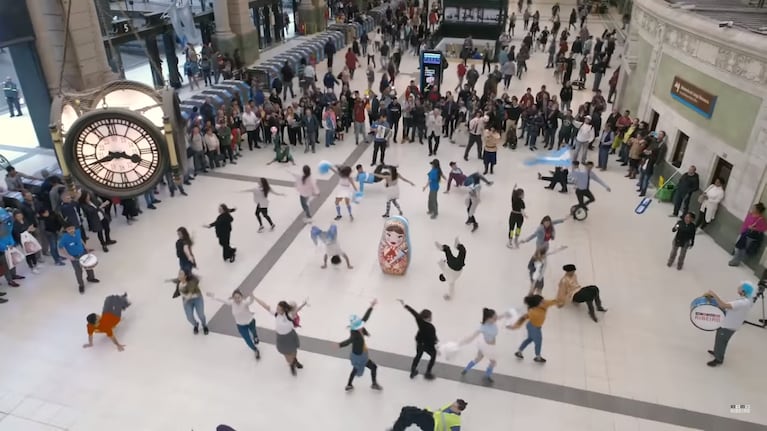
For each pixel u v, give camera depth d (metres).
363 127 16.66
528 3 40.72
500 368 8.31
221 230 10.44
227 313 9.47
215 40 22.70
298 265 10.78
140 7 20.58
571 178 13.23
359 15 31.61
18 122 18.02
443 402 7.69
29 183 12.04
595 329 9.17
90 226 10.87
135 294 9.92
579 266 10.88
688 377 8.22
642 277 10.55
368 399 7.73
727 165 11.53
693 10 13.62
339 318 9.30
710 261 11.09
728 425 7.40
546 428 7.32
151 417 7.42
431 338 7.57
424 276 10.43
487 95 17.62
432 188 12.10
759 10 13.55
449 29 28.41
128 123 8.22
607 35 26.05
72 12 14.00
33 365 8.29
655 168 14.37
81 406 7.59
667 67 14.09
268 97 19.56
